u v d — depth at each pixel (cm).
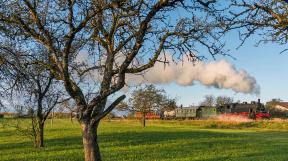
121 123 11644
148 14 1459
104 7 1441
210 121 11062
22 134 4209
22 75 1820
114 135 5631
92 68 1686
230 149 4181
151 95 9031
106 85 1530
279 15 1191
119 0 1416
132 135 5641
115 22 1619
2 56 1777
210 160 3312
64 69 1489
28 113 3884
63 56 1491
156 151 3847
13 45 1770
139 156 3478
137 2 1477
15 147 4134
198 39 1511
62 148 4012
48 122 11069
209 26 1462
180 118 13762
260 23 1230
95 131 1545
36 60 1723
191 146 4353
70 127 7931
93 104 1502
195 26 1527
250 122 10244
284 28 1205
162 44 1578
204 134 6062
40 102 3678
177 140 4950
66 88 1507
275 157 3584
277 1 1221
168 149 4022
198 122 11238
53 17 1581
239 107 12319
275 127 9575
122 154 3600
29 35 1625
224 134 6294
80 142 4597
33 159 3256
